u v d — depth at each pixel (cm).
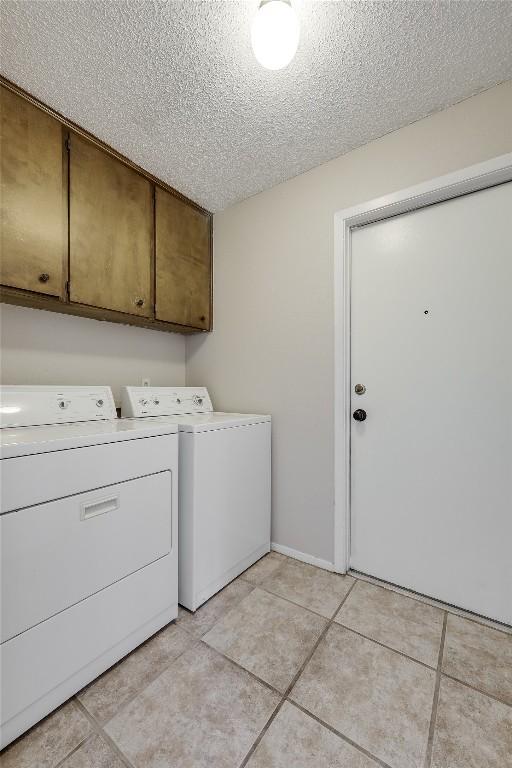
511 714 97
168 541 135
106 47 113
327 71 123
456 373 147
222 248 220
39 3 100
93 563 108
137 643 122
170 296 194
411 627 133
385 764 84
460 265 146
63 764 84
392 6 102
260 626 133
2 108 123
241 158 170
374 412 168
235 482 166
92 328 187
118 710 98
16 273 127
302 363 183
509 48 114
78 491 105
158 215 186
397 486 162
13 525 90
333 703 101
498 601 137
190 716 97
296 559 185
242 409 210
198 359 235
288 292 189
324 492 175
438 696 103
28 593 92
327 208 173
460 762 85
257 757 86
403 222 160
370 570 169
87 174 151
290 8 94
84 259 150
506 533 136
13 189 126
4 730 87
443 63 120
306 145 162
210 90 130
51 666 97
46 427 134
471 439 143
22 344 159
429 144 144
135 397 183
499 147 129
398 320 161
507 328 136
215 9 102
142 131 151
